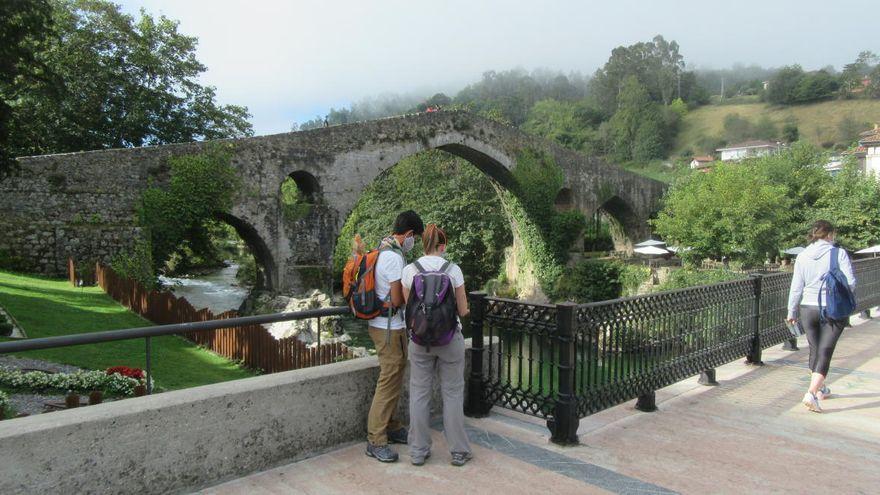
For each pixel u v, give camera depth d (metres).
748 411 5.87
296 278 28.28
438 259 4.42
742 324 7.52
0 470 3.07
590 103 122.12
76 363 11.31
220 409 3.94
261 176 27.31
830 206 31.70
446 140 32.94
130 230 23.22
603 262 35.50
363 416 4.79
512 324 5.20
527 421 5.41
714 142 96.81
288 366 12.12
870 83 99.06
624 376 5.48
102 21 31.22
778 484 4.12
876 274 12.20
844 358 8.37
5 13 13.35
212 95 36.53
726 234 27.88
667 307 6.04
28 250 21.78
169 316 16.02
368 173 30.53
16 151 29.59
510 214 39.56
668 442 4.94
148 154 24.44
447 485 3.98
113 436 3.47
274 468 4.22
